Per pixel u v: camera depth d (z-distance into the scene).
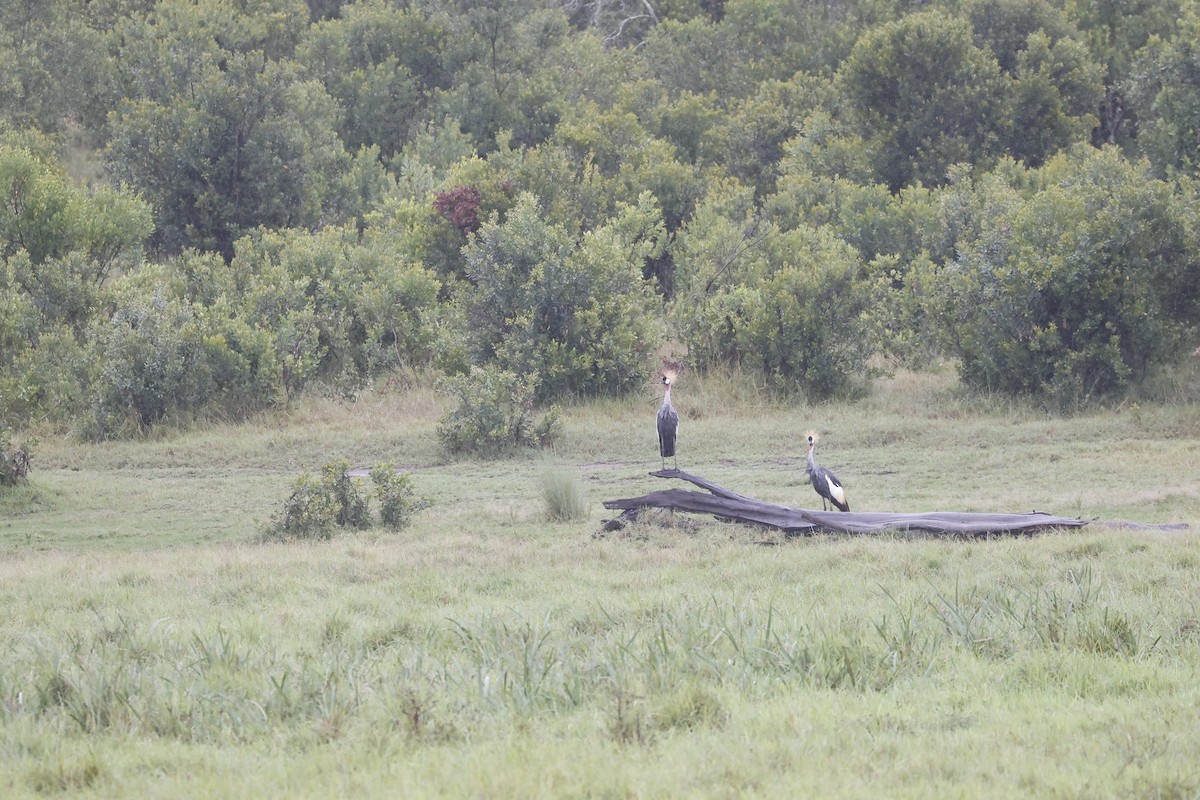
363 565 33.59
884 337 70.06
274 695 19.67
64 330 66.25
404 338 71.25
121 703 19.41
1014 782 15.41
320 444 58.59
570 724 18.17
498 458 56.56
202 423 62.72
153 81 97.62
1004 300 61.66
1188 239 60.97
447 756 16.64
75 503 48.47
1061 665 21.03
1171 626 23.55
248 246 81.31
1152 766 15.77
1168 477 46.91
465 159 93.12
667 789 15.20
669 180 92.44
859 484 48.62
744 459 54.44
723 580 30.11
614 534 38.25
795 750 16.69
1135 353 61.12
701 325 68.75
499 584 30.70
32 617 27.70
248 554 36.53
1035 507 41.50
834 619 24.14
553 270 65.44
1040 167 95.25
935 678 20.61
